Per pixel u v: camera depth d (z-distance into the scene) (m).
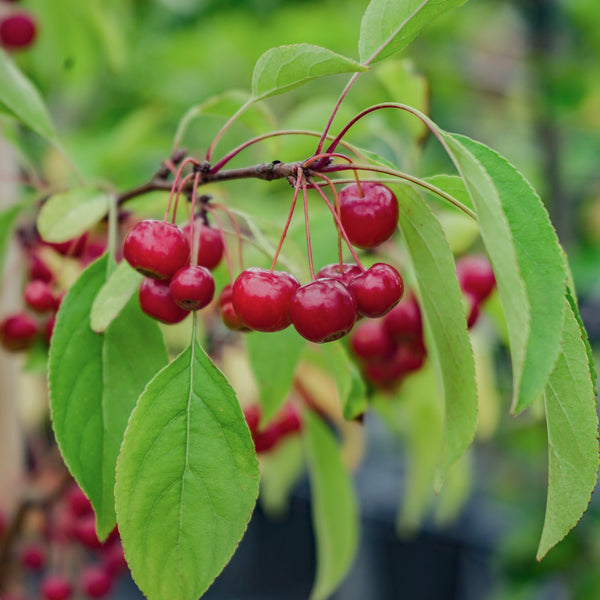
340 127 0.54
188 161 0.44
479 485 1.03
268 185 0.64
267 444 0.55
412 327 0.51
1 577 0.57
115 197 0.46
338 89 0.98
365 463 1.17
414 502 0.59
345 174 0.51
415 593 1.12
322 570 0.55
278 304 0.42
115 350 0.44
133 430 0.41
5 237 0.52
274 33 0.90
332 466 0.55
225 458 0.41
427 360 0.53
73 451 0.43
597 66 0.87
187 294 0.42
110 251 0.45
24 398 0.66
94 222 0.45
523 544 0.83
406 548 1.13
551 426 0.41
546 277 0.39
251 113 0.50
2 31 0.61
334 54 0.41
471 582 1.09
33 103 0.49
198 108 0.49
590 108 0.84
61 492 0.57
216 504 0.41
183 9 0.98
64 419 0.43
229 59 0.97
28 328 0.51
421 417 0.56
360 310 0.42
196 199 0.46
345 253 0.51
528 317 0.38
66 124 0.97
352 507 0.54
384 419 0.57
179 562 0.41
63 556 0.58
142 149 0.78
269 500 0.72
